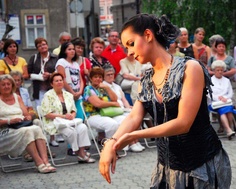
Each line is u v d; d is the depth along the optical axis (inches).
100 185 220.1
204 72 96.8
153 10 617.6
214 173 100.3
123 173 238.2
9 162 272.5
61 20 998.4
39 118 269.6
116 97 277.6
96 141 298.5
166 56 99.0
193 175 99.1
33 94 314.5
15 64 313.4
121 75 313.0
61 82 265.0
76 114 274.8
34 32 997.8
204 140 99.0
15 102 256.8
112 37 327.0
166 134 93.5
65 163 263.7
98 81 275.9
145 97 101.8
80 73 296.4
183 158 99.8
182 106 94.0
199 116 97.9
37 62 311.1
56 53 350.6
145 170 242.4
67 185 222.4
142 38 97.0
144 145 299.7
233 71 334.3
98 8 1453.0
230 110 308.5
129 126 101.6
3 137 245.6
